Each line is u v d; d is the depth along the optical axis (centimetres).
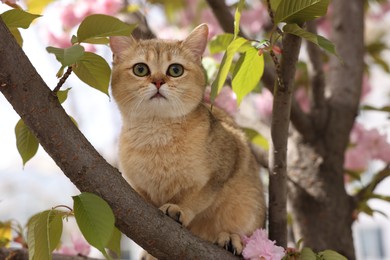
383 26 209
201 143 124
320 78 139
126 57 128
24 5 149
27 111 104
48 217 104
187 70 127
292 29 107
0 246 122
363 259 268
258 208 129
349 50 145
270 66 131
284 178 118
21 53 103
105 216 102
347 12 148
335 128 138
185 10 177
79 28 107
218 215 128
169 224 108
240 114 148
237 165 128
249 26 167
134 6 148
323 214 135
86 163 105
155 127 124
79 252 131
